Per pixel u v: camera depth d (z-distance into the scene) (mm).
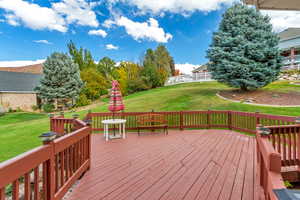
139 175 3084
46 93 18031
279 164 1611
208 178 2936
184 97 13422
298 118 3318
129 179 2928
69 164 2588
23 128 9336
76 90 19344
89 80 22641
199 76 22703
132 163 3680
